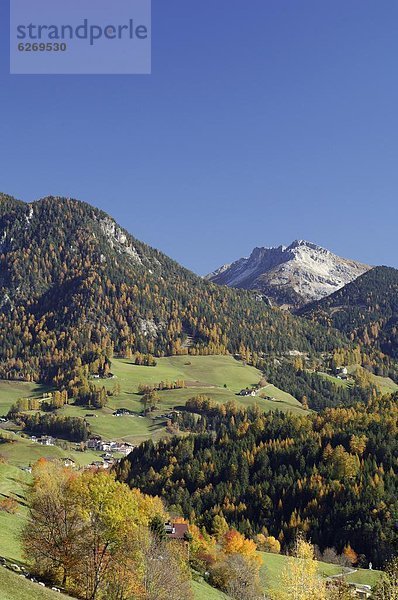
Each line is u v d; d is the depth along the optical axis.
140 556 73.44
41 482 99.06
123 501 76.31
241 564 123.94
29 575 73.50
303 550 83.25
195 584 110.88
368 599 72.12
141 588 72.44
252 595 118.75
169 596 74.38
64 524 77.06
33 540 77.25
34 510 86.25
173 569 77.25
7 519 107.19
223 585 119.88
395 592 69.00
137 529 75.06
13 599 59.84
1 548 86.56
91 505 75.06
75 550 74.44
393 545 88.12
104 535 73.19
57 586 74.06
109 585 72.00
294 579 79.06
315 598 77.12
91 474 82.19
